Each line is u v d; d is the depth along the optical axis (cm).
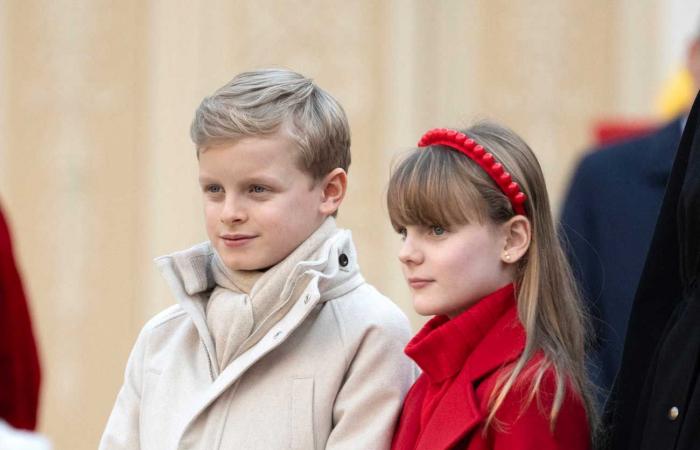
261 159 846
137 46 2066
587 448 805
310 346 867
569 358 812
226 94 862
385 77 2053
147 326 923
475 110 2069
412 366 886
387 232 2044
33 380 945
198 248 889
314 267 855
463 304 818
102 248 2070
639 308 823
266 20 2048
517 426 777
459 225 814
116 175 2067
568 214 1163
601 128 1555
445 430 797
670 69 2045
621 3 2069
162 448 861
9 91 2081
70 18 2078
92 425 2061
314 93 887
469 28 2072
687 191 776
